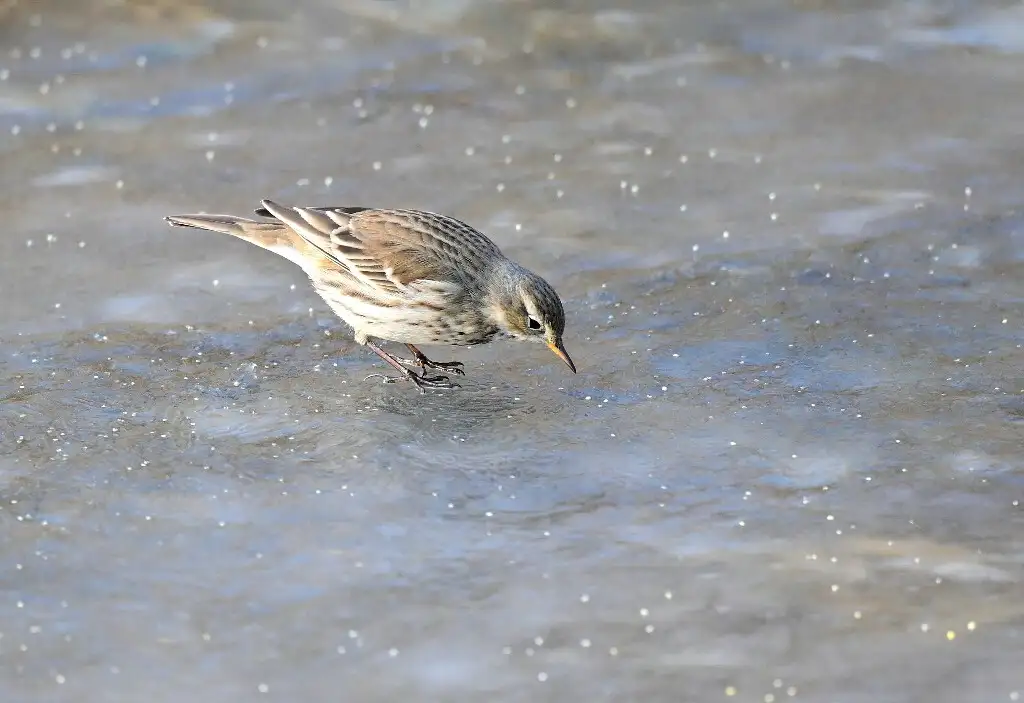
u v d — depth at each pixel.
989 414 12.04
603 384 12.84
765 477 11.07
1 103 18.98
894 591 9.42
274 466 11.32
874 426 11.88
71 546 10.09
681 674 8.62
